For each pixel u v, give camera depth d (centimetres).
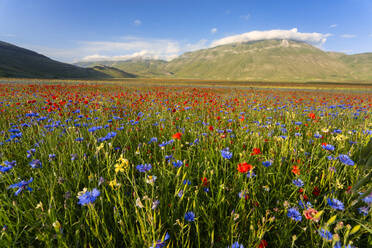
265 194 177
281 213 155
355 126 404
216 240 137
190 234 144
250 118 521
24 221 143
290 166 213
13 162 177
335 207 138
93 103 658
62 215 147
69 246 120
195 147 287
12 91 1199
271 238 140
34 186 175
